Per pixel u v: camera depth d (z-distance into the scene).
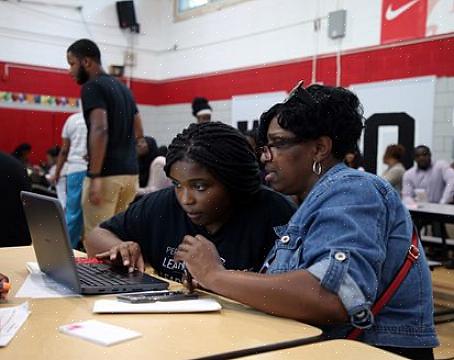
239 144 1.26
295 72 6.86
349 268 0.96
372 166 6.11
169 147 1.29
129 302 1.06
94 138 2.82
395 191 1.12
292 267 1.07
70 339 0.85
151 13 8.49
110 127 2.89
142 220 1.49
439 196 5.28
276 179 1.16
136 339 0.86
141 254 1.41
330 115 1.12
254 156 1.29
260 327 0.94
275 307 0.99
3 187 2.02
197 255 1.12
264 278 1.01
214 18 7.78
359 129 1.16
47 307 1.05
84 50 2.91
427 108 5.62
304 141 1.13
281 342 0.86
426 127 5.64
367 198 1.04
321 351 0.83
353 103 1.15
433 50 5.55
